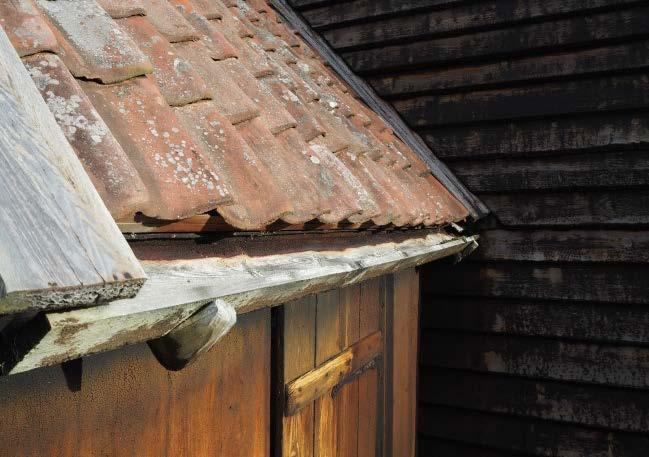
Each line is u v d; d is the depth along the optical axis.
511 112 3.36
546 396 3.32
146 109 1.07
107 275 0.60
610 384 3.16
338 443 2.07
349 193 1.59
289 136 1.63
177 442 1.21
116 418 1.05
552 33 3.21
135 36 1.31
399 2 3.61
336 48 3.85
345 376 2.09
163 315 0.82
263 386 1.54
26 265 0.53
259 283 1.09
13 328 0.61
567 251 3.25
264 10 3.19
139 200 0.84
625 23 3.03
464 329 3.53
